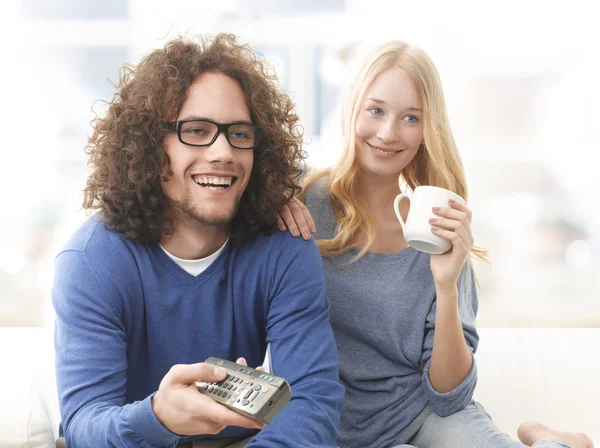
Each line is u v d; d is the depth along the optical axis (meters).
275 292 1.34
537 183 2.88
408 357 1.48
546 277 2.90
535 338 1.91
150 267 1.27
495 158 2.87
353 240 1.56
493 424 1.43
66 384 1.19
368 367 1.49
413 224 1.37
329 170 1.66
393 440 1.46
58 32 2.85
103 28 2.83
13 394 1.29
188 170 1.24
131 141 1.25
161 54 1.28
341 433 1.47
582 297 2.88
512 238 2.90
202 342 1.30
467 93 2.83
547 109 2.85
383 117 1.52
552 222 2.89
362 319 1.49
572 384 1.76
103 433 1.06
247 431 1.35
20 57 2.85
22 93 2.86
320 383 1.25
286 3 2.76
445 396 1.42
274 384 0.99
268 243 1.35
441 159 1.57
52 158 2.89
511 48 2.82
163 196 1.29
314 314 1.33
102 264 1.24
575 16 2.79
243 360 1.09
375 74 1.53
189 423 1.00
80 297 1.22
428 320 1.49
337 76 2.76
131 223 1.26
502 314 2.77
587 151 2.85
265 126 1.32
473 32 2.80
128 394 1.33
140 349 1.30
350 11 2.76
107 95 2.88
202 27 2.76
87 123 2.88
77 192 2.87
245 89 1.29
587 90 2.84
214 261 1.31
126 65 1.37
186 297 1.29
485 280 2.90
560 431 1.54
